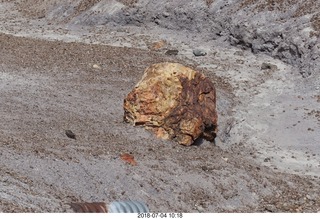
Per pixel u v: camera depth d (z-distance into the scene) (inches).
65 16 1085.8
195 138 606.9
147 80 613.6
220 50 914.7
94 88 738.8
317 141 657.6
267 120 703.7
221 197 506.9
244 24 908.0
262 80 809.5
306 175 592.4
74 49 883.4
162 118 604.7
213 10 958.4
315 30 842.8
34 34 1017.5
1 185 428.1
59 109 655.1
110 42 960.9
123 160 520.4
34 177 460.8
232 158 597.6
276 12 903.7
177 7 989.8
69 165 489.1
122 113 662.5
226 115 712.4
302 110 717.9
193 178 521.0
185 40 954.1
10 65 794.8
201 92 617.0
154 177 507.5
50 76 768.3
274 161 622.2
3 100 665.0
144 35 984.3
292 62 838.5
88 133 585.0
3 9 1179.3
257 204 511.5
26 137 542.9
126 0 1045.8
